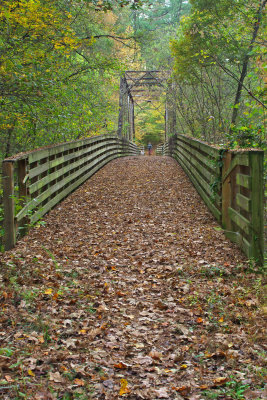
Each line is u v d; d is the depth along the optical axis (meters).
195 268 5.26
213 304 4.20
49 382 2.80
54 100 9.63
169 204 9.38
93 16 13.21
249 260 5.18
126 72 26.58
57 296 4.33
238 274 4.97
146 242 6.57
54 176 8.93
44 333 3.52
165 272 5.22
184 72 14.21
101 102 15.62
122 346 3.42
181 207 9.04
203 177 9.93
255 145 7.61
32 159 7.22
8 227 6.07
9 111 9.16
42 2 8.92
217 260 5.49
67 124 11.65
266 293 4.36
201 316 4.01
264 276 4.89
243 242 5.63
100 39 18.81
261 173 5.12
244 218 5.56
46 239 6.64
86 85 14.03
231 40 12.01
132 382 2.90
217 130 13.84
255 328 3.60
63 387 2.77
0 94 8.35
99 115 15.68
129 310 4.19
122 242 6.63
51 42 9.15
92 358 3.18
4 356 3.03
